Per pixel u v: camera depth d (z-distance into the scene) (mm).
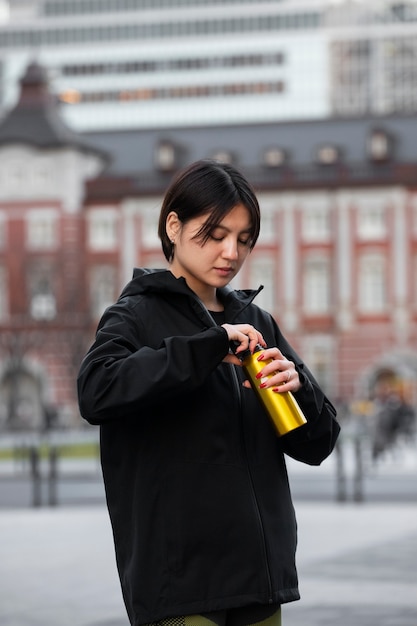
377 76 187000
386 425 41812
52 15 166125
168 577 4527
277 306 104500
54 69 159375
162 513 4551
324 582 12938
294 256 104438
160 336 4723
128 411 4500
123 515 4660
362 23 182625
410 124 108250
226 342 4480
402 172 103438
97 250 105812
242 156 107438
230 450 4613
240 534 4539
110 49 157750
